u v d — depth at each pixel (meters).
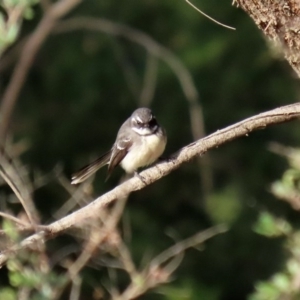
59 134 17.05
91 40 17.56
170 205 17.06
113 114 17.39
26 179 11.01
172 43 17.66
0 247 6.89
